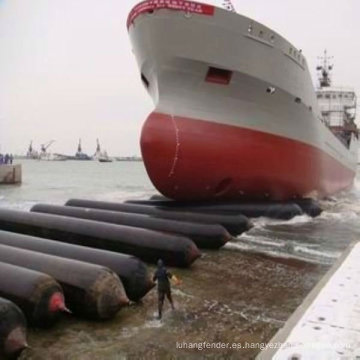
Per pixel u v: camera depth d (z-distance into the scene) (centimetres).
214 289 1003
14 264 896
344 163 3556
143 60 1994
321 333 360
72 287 808
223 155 1928
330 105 4012
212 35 1777
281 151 2106
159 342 712
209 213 1784
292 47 2056
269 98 1998
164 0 1722
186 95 1916
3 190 4481
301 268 1191
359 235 1681
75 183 5831
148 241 1209
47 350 685
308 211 2109
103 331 759
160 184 1964
